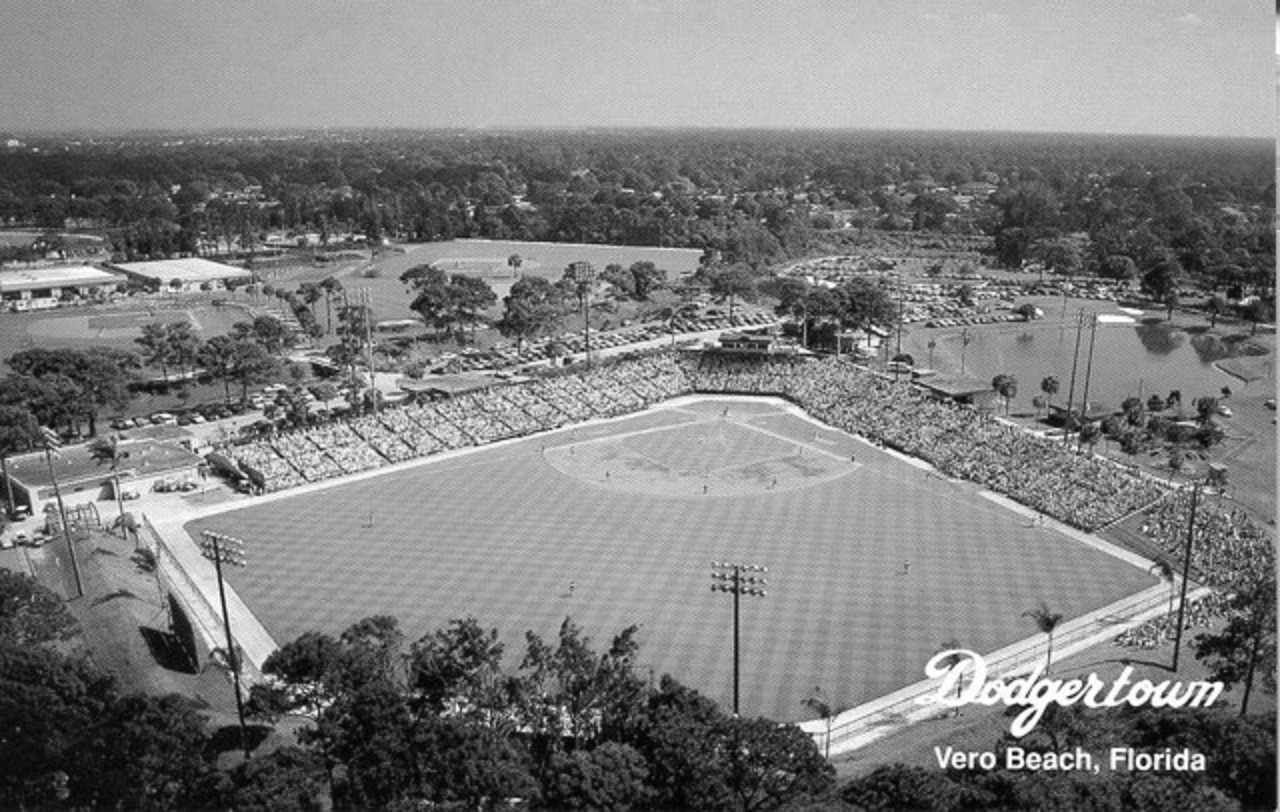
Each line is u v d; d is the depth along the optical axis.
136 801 89.44
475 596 141.88
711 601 139.25
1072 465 180.38
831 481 186.88
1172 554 148.50
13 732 90.94
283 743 103.12
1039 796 78.62
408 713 91.69
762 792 86.69
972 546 156.12
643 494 181.75
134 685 114.44
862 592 141.00
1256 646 100.94
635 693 98.38
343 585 145.75
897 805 81.69
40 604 114.25
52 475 162.62
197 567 152.25
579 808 83.38
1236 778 82.62
